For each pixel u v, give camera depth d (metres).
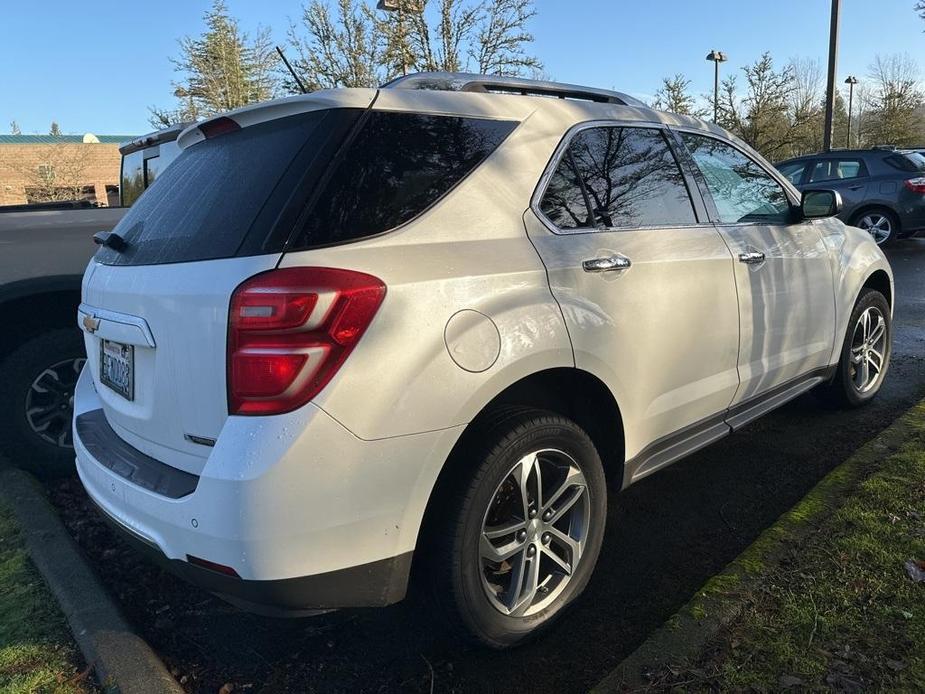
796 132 26.14
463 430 2.18
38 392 3.91
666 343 2.90
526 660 2.49
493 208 2.42
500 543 2.41
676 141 3.30
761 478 3.79
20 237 3.73
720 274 3.19
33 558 3.01
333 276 1.98
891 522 2.99
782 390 3.86
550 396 2.69
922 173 11.84
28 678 2.33
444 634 2.63
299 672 2.47
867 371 4.65
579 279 2.54
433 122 2.41
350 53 16.28
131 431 2.45
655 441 2.98
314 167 2.14
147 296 2.28
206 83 23.48
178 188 2.59
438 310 2.12
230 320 1.98
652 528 3.35
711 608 2.53
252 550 1.92
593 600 2.81
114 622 2.54
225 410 2.01
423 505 2.13
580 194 2.72
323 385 1.94
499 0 15.77
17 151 37.22
